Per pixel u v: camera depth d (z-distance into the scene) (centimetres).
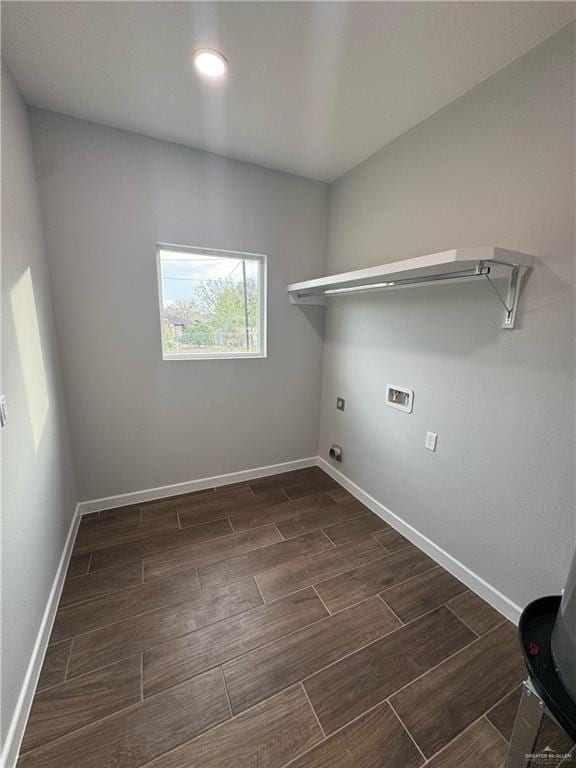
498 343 145
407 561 184
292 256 252
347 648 133
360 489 245
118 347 209
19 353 127
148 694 115
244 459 269
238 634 138
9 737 96
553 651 85
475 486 160
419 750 101
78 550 186
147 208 201
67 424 200
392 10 113
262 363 260
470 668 127
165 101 163
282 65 138
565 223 120
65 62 137
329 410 281
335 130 185
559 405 126
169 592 159
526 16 113
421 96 156
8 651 100
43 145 172
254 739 103
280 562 181
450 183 162
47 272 179
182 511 226
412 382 194
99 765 96
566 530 127
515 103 132
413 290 188
